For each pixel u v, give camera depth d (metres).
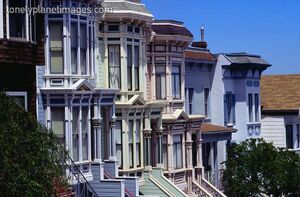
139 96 66.56
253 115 95.31
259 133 97.38
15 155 31.39
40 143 32.81
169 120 73.19
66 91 54.59
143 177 68.38
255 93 96.06
